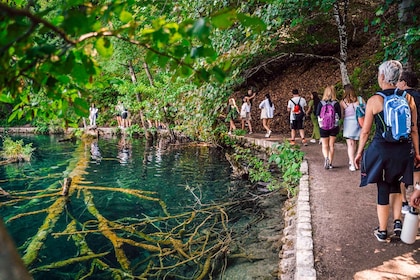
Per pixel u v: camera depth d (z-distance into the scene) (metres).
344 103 7.25
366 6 14.84
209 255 5.06
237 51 6.91
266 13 7.50
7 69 1.22
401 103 3.43
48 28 1.17
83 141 18.36
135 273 4.82
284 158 8.09
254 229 5.97
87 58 1.35
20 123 22.95
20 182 9.97
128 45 13.93
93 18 1.17
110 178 10.39
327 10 9.53
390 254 3.58
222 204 7.50
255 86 18.50
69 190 8.63
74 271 4.87
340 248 3.77
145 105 15.50
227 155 12.66
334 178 6.77
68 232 5.89
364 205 5.14
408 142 3.50
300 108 10.80
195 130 12.90
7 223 6.68
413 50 7.72
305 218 4.61
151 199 8.07
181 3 7.20
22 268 0.74
